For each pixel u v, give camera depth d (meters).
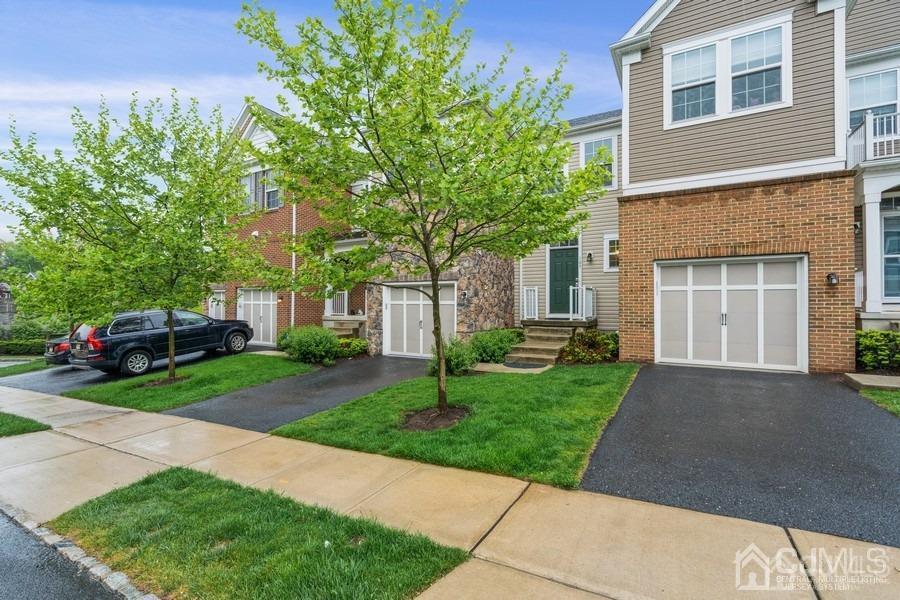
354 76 4.78
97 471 4.75
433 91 5.14
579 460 4.27
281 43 4.92
